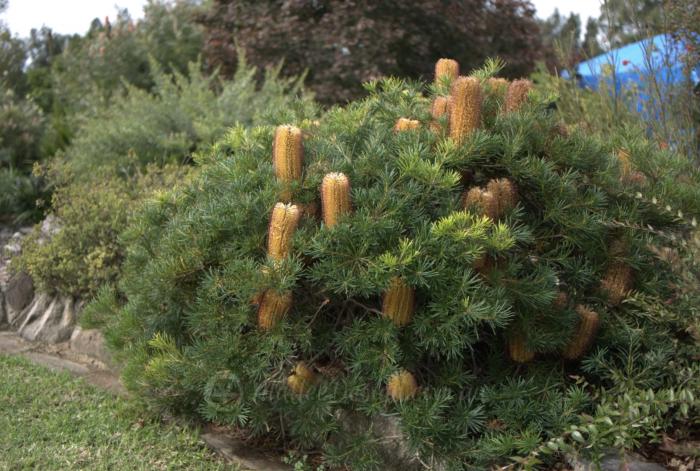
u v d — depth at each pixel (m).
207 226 3.65
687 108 5.78
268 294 3.43
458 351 3.27
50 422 4.29
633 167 4.01
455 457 3.34
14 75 14.54
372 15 10.12
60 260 6.31
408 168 3.40
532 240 3.48
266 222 3.63
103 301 4.75
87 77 12.94
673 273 3.73
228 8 11.01
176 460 3.84
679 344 3.63
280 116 4.40
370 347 3.41
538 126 3.77
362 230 3.26
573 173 3.64
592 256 3.75
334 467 3.71
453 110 3.58
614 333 3.67
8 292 6.73
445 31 10.34
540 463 3.21
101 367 5.62
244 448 4.06
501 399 3.45
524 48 10.91
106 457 3.86
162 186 6.75
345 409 3.73
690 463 3.33
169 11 13.70
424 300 3.46
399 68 10.34
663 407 3.08
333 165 3.66
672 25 5.98
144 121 8.73
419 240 3.27
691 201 3.79
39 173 7.64
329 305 3.70
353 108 4.23
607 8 6.36
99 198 6.59
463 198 3.59
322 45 10.15
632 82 6.33
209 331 3.58
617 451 3.31
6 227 8.57
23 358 5.64
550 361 3.77
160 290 3.94
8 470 3.67
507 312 3.20
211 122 8.32
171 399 4.17
